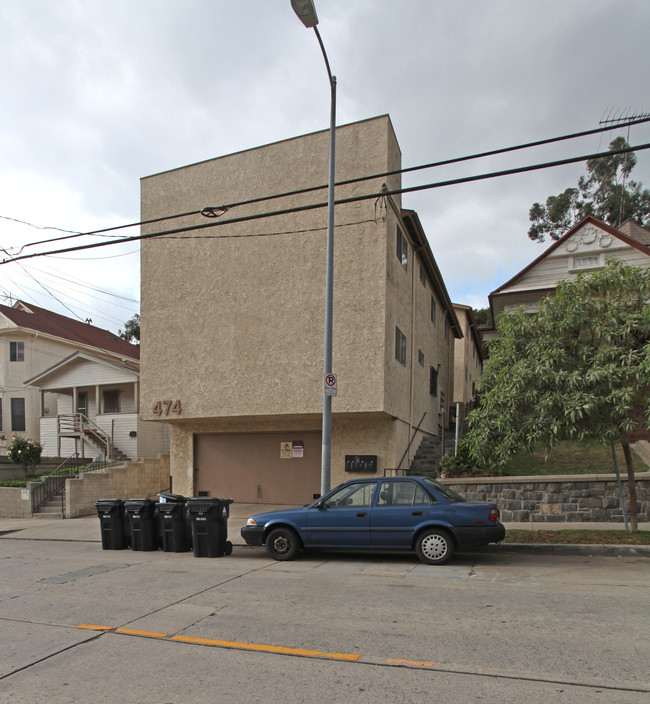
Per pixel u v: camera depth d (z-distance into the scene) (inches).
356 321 589.0
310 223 622.5
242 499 695.1
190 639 221.9
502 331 457.1
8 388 1182.3
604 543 401.1
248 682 178.4
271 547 404.8
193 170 692.1
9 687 178.9
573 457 620.1
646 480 479.5
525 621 234.5
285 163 641.6
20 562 430.0
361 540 382.6
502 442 416.8
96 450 985.5
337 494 403.5
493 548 417.4
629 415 404.2
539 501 505.7
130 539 494.0
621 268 413.1
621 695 162.6
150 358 692.7
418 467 697.6
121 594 305.0
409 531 373.1
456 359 1225.4
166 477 851.4
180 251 691.4
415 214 667.4
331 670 186.4
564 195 1836.9
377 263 588.1
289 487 674.8
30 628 243.6
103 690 175.0
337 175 612.4
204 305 670.5
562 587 295.3
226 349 652.1
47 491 756.6
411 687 171.5
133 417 961.5
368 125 604.7
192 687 175.6
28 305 1337.4
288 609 262.7
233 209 665.0
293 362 616.4
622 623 228.2
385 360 576.7
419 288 792.9
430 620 239.3
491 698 162.4
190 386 667.4
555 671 180.7
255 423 692.7
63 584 337.7
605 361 386.6
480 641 211.0
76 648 215.0
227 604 275.4
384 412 580.4
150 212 711.1
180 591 308.0
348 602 273.1
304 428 673.0
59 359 1232.8
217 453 716.0
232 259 660.1
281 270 632.4
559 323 410.3
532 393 402.9
